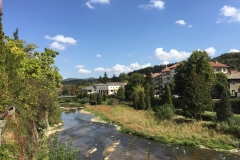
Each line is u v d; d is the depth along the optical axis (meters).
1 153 8.90
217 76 52.78
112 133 26.33
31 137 14.02
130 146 20.03
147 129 25.11
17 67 14.77
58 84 31.66
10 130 10.84
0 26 11.55
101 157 16.81
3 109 10.51
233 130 20.55
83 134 26.03
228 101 23.58
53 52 30.73
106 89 123.81
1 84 10.59
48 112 26.55
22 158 10.06
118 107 52.75
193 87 26.69
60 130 28.27
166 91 37.88
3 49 11.66
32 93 16.36
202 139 20.17
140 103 45.62
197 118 27.61
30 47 29.03
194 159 16.16
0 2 11.78
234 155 16.86
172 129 23.89
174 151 18.19
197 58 45.06
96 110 53.94
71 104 77.12
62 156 10.18
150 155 17.25
